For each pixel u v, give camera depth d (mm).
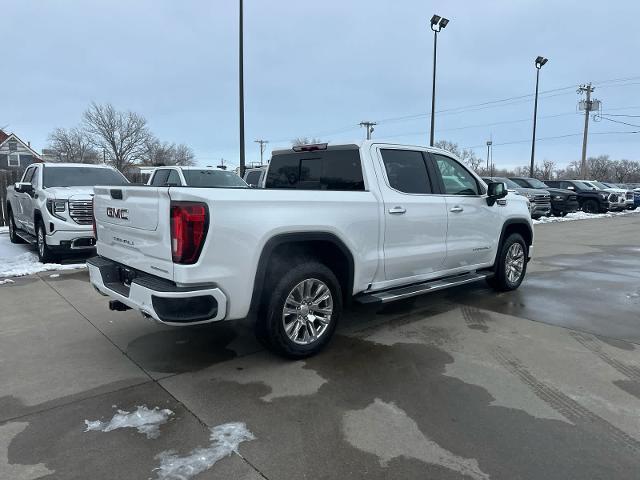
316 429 3104
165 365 4145
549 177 85812
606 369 4066
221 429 3100
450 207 5523
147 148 56656
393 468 2701
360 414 3297
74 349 4516
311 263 4207
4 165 55469
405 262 5027
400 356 4352
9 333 4957
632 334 4973
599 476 2621
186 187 3598
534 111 35094
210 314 3615
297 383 3785
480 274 6191
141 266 3959
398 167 5129
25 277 7598
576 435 3031
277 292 3980
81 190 8867
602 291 6902
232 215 3637
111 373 3979
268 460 2771
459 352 4453
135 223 3975
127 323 5285
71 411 3342
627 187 42125
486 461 2760
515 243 6742
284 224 3920
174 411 3338
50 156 58875
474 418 3242
